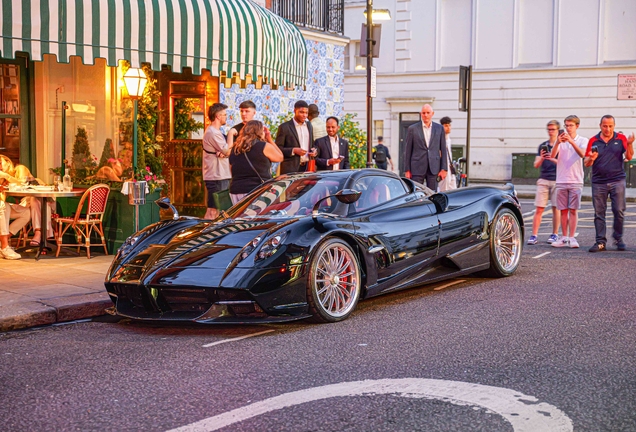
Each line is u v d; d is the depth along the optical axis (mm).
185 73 12195
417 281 6645
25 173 9375
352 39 28562
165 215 12305
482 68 26609
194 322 5617
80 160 9859
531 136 26016
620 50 24766
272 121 13648
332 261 5781
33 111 10055
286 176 6961
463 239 7074
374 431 3422
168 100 12289
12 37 6957
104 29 7469
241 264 5402
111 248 9438
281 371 4438
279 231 5625
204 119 12117
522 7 26000
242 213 6410
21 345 5320
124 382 4297
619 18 24672
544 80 25656
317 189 6418
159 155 10633
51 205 9555
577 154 9711
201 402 3896
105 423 3621
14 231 9312
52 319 6117
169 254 5785
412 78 27797
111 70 9625
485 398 3857
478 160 26875
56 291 6824
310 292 5566
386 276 6277
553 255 9203
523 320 5676
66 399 4012
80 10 7293
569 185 9758
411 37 27734
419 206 6797
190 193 12195
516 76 26047
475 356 4684
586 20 24984
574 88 25234
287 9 14734
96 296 6578
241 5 8922
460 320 5715
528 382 4121
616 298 6488
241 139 7906
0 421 3689
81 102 9836
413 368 4438
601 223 9508
